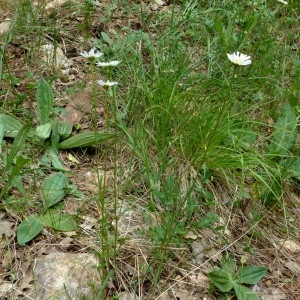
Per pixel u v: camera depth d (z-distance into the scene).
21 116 0.83
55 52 0.94
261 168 0.80
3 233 0.66
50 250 0.65
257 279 0.66
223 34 0.98
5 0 1.09
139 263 0.64
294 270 0.71
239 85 0.92
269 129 0.88
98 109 0.86
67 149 0.79
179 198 0.72
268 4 1.18
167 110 0.78
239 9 1.13
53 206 0.70
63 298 0.59
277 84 0.97
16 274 0.62
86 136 0.78
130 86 0.90
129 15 1.13
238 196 0.75
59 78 0.92
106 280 0.58
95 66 0.95
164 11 1.14
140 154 0.75
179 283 0.64
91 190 0.73
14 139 0.74
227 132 0.76
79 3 1.11
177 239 0.67
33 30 1.01
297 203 0.81
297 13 1.23
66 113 0.85
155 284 0.61
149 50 0.98
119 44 0.99
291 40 1.15
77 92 0.89
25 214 0.68
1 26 1.02
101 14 1.12
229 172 0.78
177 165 0.77
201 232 0.71
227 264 0.67
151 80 0.89
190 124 0.80
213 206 0.75
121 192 0.73
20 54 0.96
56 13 1.07
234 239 0.72
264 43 1.05
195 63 0.98
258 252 0.72
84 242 0.66
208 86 0.90
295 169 0.81
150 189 0.73
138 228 0.69
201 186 0.75
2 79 0.88
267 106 0.92
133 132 0.81
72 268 0.62
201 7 1.19
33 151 0.77
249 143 0.82
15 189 0.71
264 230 0.75
